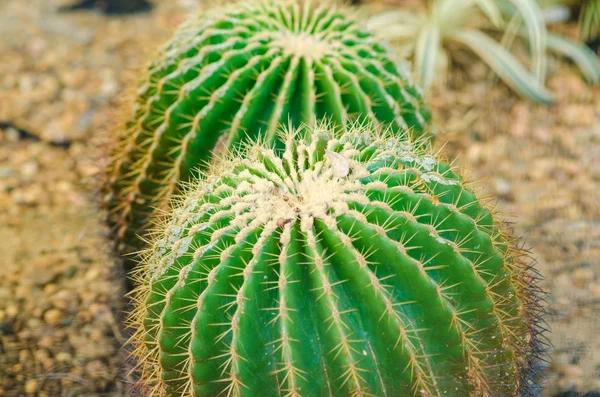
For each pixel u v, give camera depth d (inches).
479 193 52.5
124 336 62.2
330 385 45.1
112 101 73.2
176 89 56.1
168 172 57.0
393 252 45.3
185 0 103.6
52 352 62.2
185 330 46.6
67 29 99.3
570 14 95.0
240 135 55.1
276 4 60.3
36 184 77.3
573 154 78.9
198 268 46.2
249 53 56.2
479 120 82.0
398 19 89.2
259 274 45.4
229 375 45.9
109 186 59.5
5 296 66.2
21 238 71.4
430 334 45.7
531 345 50.6
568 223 71.9
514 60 85.3
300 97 55.7
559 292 65.6
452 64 88.7
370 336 45.3
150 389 49.8
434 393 46.0
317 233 45.9
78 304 65.7
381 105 56.4
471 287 46.3
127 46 95.7
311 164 48.4
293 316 44.8
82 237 71.4
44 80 90.4
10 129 83.0
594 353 60.8
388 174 47.3
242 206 46.9
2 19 102.0
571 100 84.6
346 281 45.4
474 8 88.5
